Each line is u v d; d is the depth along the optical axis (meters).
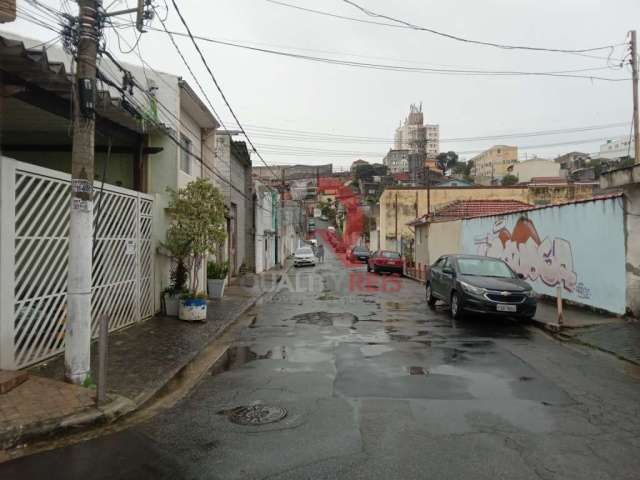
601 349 8.64
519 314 11.12
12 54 6.36
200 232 11.43
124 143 12.41
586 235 12.79
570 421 5.10
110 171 12.60
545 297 15.05
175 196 11.80
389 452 4.31
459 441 4.55
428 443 4.51
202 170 16.50
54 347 7.29
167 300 11.60
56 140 12.11
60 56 11.12
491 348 8.75
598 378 6.81
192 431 4.89
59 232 7.53
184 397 6.06
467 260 13.02
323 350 8.57
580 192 39.34
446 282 12.95
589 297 12.66
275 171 73.31
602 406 5.59
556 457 4.22
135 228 10.32
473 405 5.60
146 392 6.10
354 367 7.36
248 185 28.89
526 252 16.42
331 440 4.59
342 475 3.89
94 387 5.96
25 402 5.32
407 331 10.42
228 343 9.35
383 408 5.49
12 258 6.27
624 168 10.66
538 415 5.27
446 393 6.05
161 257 11.91
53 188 7.31
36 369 6.68
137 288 10.49
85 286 6.07
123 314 9.95
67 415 5.03
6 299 6.21
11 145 12.26
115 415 5.29
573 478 3.85
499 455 4.26
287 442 4.55
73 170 5.96
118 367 7.22
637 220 10.84
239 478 3.87
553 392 6.12
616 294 11.52
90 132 6.02
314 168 79.38
